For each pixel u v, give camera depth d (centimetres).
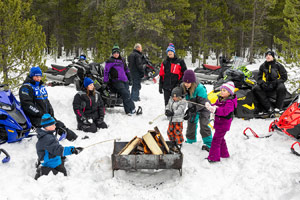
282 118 550
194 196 342
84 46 3111
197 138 566
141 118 719
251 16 3100
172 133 505
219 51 3192
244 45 3419
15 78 719
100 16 2692
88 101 596
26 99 537
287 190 335
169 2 2152
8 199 324
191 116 485
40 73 550
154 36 2233
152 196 339
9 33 681
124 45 2416
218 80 817
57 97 851
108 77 742
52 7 3200
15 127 503
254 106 706
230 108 405
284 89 697
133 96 928
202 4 2580
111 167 417
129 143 416
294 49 1065
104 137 557
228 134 579
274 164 404
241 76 702
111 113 771
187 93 478
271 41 3634
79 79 766
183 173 400
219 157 437
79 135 568
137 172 407
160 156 375
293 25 1107
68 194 338
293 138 522
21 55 699
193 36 2838
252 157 444
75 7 3322
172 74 651
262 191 343
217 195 343
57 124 479
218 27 2562
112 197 339
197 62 3097
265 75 702
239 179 376
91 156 458
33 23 723
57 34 3428
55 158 379
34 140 527
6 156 426
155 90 1162
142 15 2022
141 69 901
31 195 335
